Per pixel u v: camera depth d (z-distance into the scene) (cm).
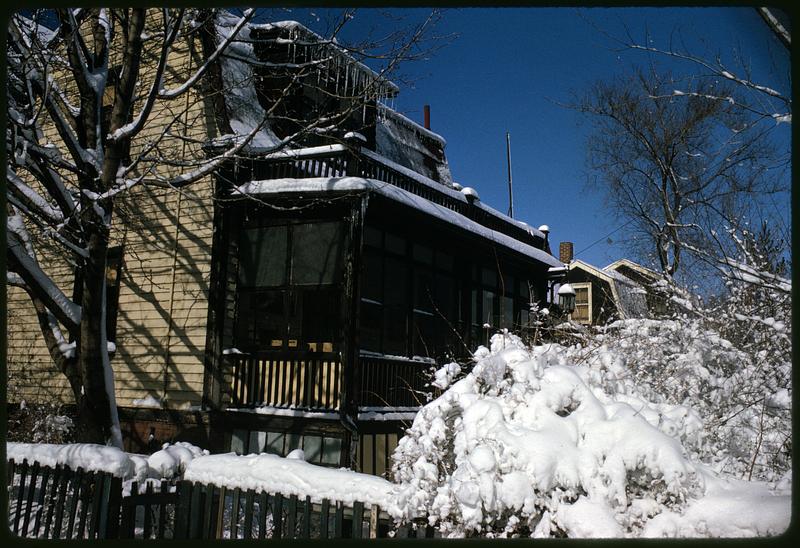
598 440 384
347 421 1054
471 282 1592
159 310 1308
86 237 1006
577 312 2806
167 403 1252
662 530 349
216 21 1238
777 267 933
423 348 1377
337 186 1136
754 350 826
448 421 454
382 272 1277
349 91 1504
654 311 1092
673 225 966
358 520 428
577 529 353
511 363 448
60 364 1023
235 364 1209
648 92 1684
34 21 1077
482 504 376
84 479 583
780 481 395
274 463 489
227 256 1259
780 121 701
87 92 1034
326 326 1172
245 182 1246
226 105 1309
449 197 1514
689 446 437
